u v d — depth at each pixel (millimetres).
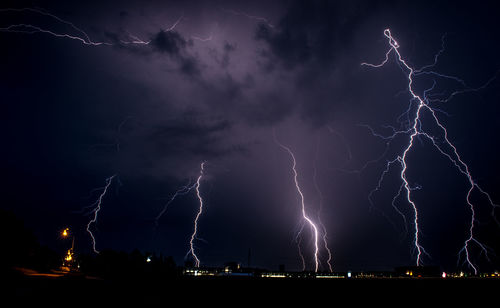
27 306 13852
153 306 17953
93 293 17750
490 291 21766
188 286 23562
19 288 15766
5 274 19641
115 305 16688
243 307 19797
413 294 22062
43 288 16578
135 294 19672
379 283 22516
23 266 26719
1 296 14141
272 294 22484
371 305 20656
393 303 21156
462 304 20828
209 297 21594
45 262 29969
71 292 17109
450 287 21984
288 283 23156
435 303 21016
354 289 22500
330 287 22688
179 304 19234
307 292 22500
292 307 20016
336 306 20891
